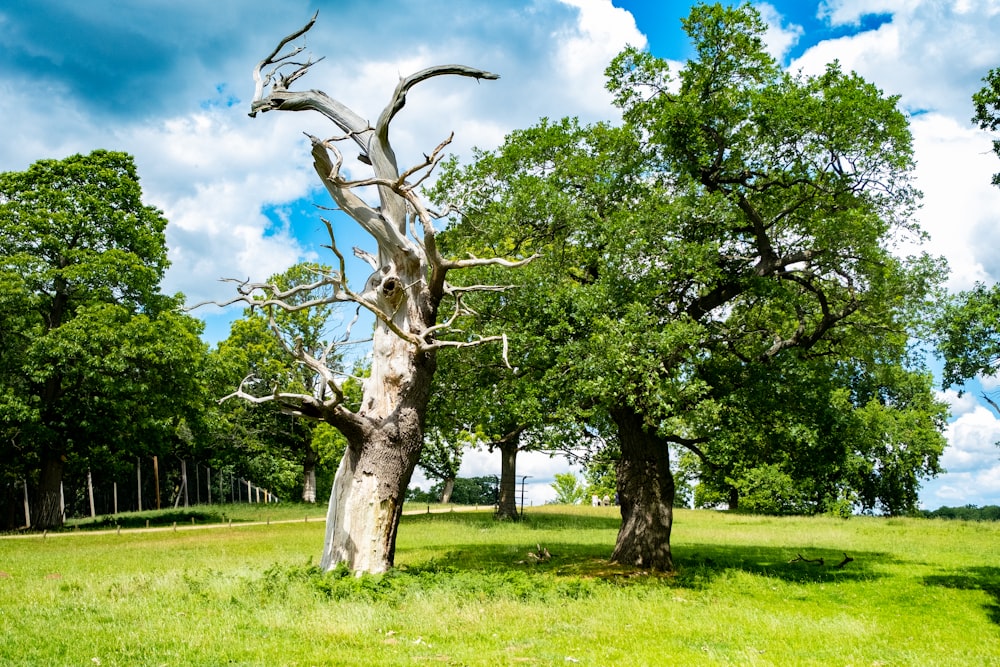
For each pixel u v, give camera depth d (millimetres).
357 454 15586
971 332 15273
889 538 26312
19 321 30969
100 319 30906
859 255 17688
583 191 18797
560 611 12203
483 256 19156
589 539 25703
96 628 9953
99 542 25938
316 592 12852
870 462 40094
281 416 49844
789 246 18453
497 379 18234
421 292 16625
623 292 16516
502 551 21703
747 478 42375
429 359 16141
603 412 16859
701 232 16938
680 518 38031
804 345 19031
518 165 19234
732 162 18031
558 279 18078
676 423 15859
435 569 15719
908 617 13125
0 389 29906
